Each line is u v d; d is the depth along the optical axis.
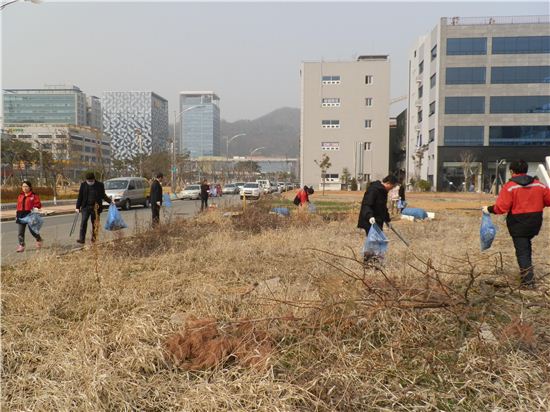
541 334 3.92
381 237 6.45
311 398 3.06
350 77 66.00
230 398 2.99
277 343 3.87
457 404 3.03
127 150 130.88
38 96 116.62
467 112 54.72
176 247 9.05
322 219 15.07
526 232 5.81
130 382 3.26
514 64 53.53
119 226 10.30
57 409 2.95
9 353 3.74
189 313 4.72
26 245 10.83
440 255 7.68
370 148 66.50
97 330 4.11
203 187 22.86
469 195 46.19
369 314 4.07
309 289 5.43
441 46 54.72
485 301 4.50
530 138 53.81
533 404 2.97
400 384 3.24
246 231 12.24
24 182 9.59
